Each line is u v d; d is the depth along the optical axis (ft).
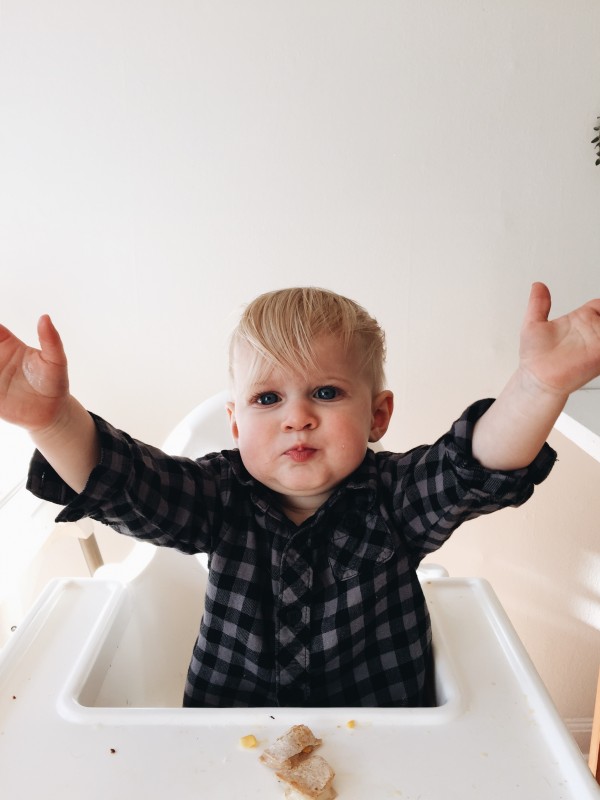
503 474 1.78
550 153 3.69
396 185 3.72
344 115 3.62
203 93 3.57
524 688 1.79
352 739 1.58
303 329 2.07
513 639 2.05
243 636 2.10
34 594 4.05
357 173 3.70
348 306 2.21
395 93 3.59
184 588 2.77
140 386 3.99
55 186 3.66
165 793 1.44
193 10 3.46
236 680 2.13
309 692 2.06
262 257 3.80
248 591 2.11
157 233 3.75
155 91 3.56
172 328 3.89
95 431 1.86
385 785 1.44
